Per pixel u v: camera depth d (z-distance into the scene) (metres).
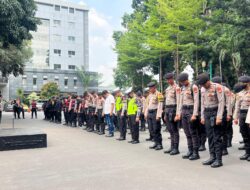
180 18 25.70
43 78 64.62
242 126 7.80
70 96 19.25
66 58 73.19
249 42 23.20
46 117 24.41
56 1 71.75
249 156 7.71
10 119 25.69
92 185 5.61
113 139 12.00
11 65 24.41
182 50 28.67
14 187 5.58
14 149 9.52
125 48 35.50
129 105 11.01
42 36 70.38
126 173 6.42
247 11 21.97
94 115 14.84
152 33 28.86
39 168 7.01
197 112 7.56
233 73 28.34
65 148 9.75
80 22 75.06
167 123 8.62
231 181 5.74
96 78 68.75
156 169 6.74
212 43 25.94
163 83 34.19
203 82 7.08
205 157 8.09
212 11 26.14
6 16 19.48
